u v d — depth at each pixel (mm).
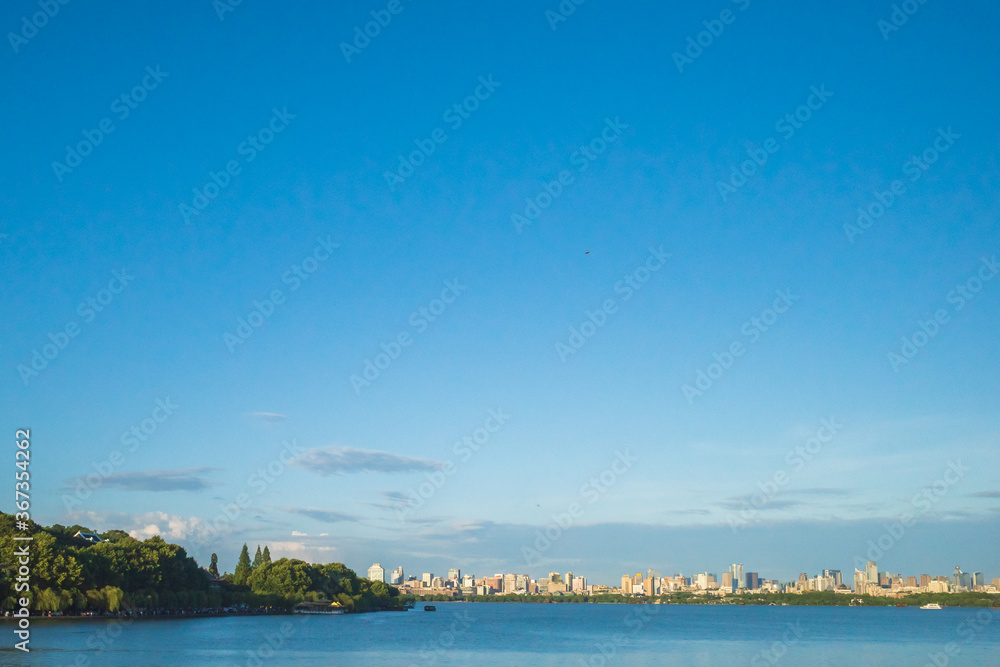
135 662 122312
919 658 161875
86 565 183500
